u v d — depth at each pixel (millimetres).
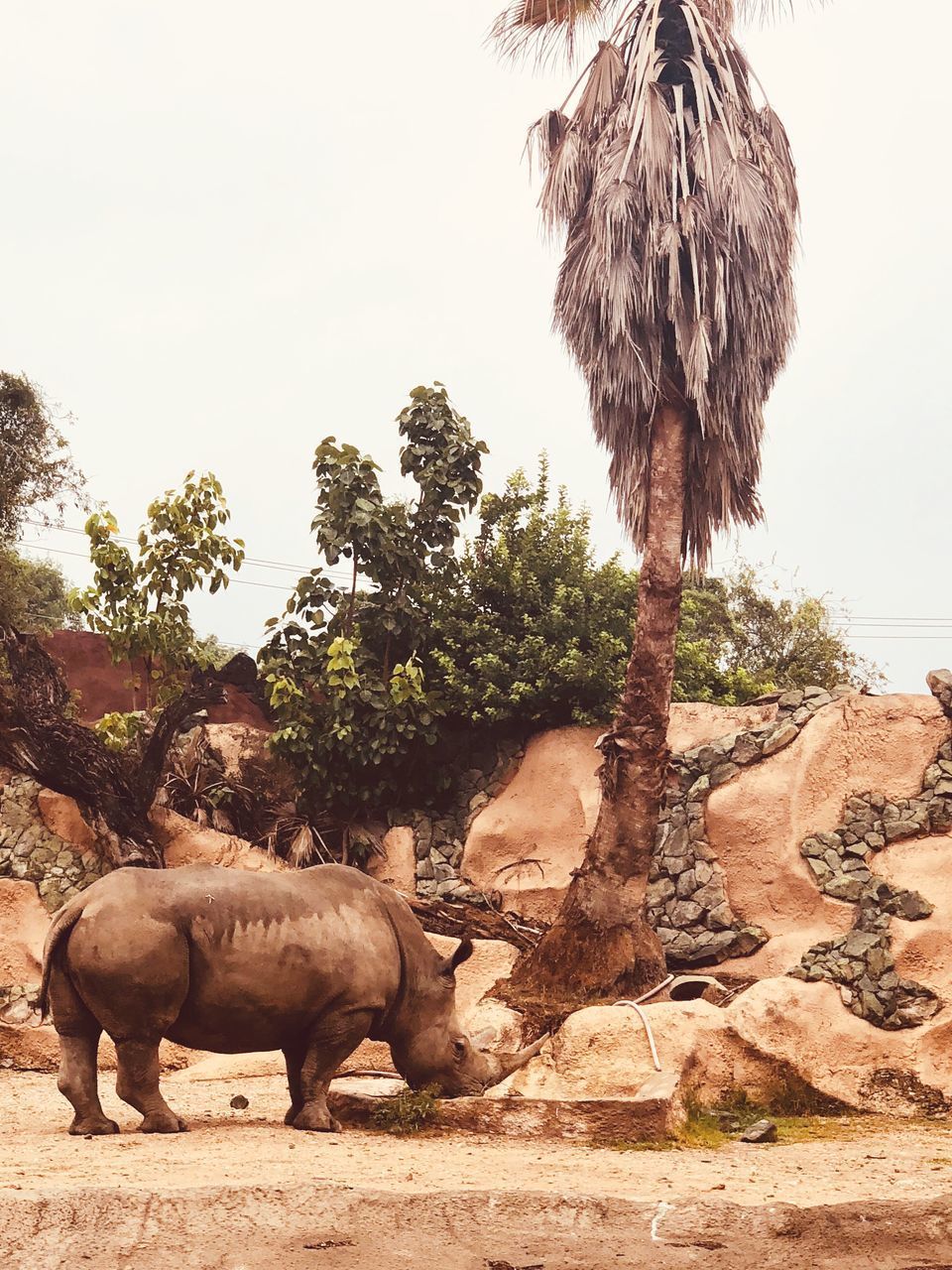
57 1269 5840
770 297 14383
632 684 13820
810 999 12102
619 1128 9086
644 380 14141
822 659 28703
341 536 17203
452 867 16500
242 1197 6316
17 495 21609
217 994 8594
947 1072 11695
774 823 14367
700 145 14336
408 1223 6352
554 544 17922
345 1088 10867
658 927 14586
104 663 20922
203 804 16375
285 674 17094
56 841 15305
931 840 13734
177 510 16625
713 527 14672
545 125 15445
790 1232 6508
